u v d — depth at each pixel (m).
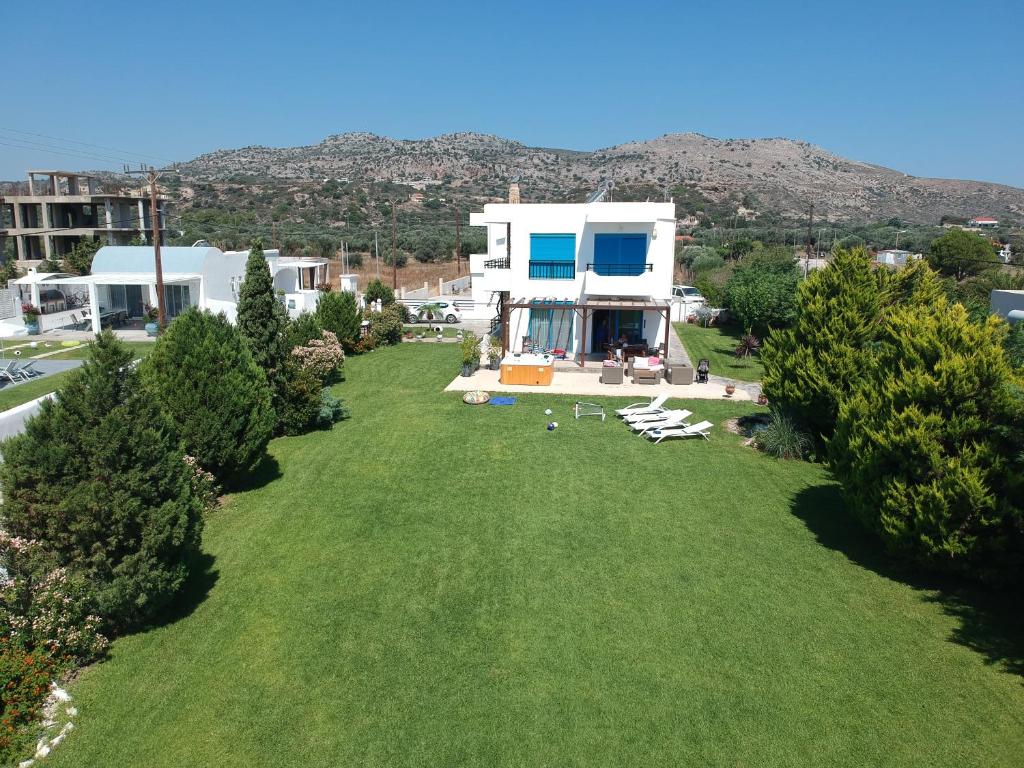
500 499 14.55
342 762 7.45
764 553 12.10
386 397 23.69
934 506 10.33
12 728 7.70
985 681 8.57
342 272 65.56
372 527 13.32
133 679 8.85
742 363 28.81
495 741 7.69
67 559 9.46
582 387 24.36
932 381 10.61
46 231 55.53
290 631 9.89
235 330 15.98
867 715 8.01
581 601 10.55
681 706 8.20
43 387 23.58
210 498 14.13
